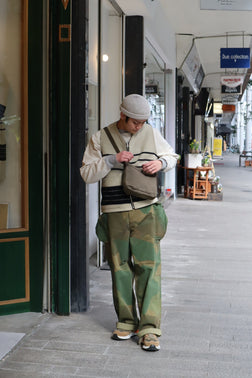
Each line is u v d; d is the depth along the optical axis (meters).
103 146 3.32
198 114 20.36
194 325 3.79
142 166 3.25
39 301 4.02
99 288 4.75
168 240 7.08
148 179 3.23
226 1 8.40
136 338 3.51
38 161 3.89
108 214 3.34
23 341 3.45
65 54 3.78
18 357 3.19
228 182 16.75
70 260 3.99
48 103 3.84
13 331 3.62
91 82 5.74
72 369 3.03
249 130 47.66
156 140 3.39
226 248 6.58
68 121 3.82
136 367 3.05
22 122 3.93
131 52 6.69
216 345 3.40
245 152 27.20
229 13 9.47
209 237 7.31
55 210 3.92
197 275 5.25
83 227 3.99
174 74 11.55
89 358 3.18
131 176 3.18
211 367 3.06
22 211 3.99
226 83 15.24
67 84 3.79
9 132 3.95
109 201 3.32
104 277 5.14
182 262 5.81
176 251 6.39
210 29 10.79
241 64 11.69
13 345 3.36
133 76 6.70
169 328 3.72
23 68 3.89
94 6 5.68
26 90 3.87
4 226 3.99
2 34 3.90
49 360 3.15
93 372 2.99
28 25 3.84
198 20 10.03
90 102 5.77
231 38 11.73
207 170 11.73
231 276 5.22
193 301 4.39
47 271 3.99
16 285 3.97
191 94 16.19
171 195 11.50
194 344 3.42
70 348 3.34
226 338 3.53
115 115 6.51
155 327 3.34
